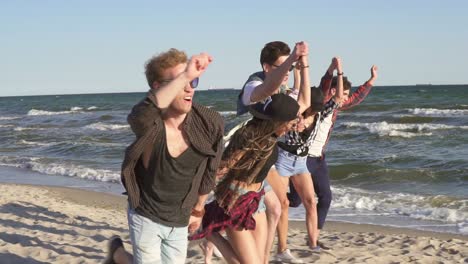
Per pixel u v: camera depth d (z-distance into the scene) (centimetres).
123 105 7175
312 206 584
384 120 3247
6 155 2461
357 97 629
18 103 9938
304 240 764
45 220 904
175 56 319
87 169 1827
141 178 333
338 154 2127
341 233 891
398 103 4694
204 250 535
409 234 934
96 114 5266
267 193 477
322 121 566
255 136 380
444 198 1220
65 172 1811
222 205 398
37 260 619
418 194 1313
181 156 327
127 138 3048
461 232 948
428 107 3997
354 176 1619
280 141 541
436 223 1022
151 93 308
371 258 664
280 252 595
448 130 2655
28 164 2025
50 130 3719
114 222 898
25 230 773
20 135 3375
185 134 329
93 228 836
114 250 418
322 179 599
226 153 388
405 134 2534
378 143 2400
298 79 500
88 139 3020
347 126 2895
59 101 10181
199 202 363
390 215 1094
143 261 340
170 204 338
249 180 395
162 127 319
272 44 452
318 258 630
